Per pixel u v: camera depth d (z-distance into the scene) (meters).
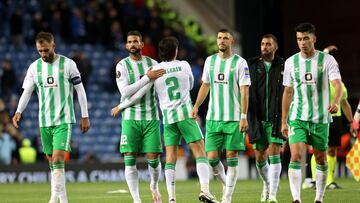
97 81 75.94
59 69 30.09
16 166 58.59
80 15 77.19
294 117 28.55
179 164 60.22
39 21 73.81
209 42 79.00
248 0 71.38
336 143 39.84
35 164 58.81
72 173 58.94
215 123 30.55
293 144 28.33
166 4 83.25
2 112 61.53
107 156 70.81
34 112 72.19
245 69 30.09
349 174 58.59
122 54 77.75
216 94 30.50
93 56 77.00
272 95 33.03
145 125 30.20
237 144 30.23
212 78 30.55
